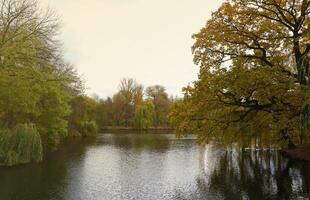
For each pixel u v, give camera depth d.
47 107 35.53
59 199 16.30
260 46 21.95
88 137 64.62
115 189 18.56
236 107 23.55
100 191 18.06
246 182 20.30
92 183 20.08
